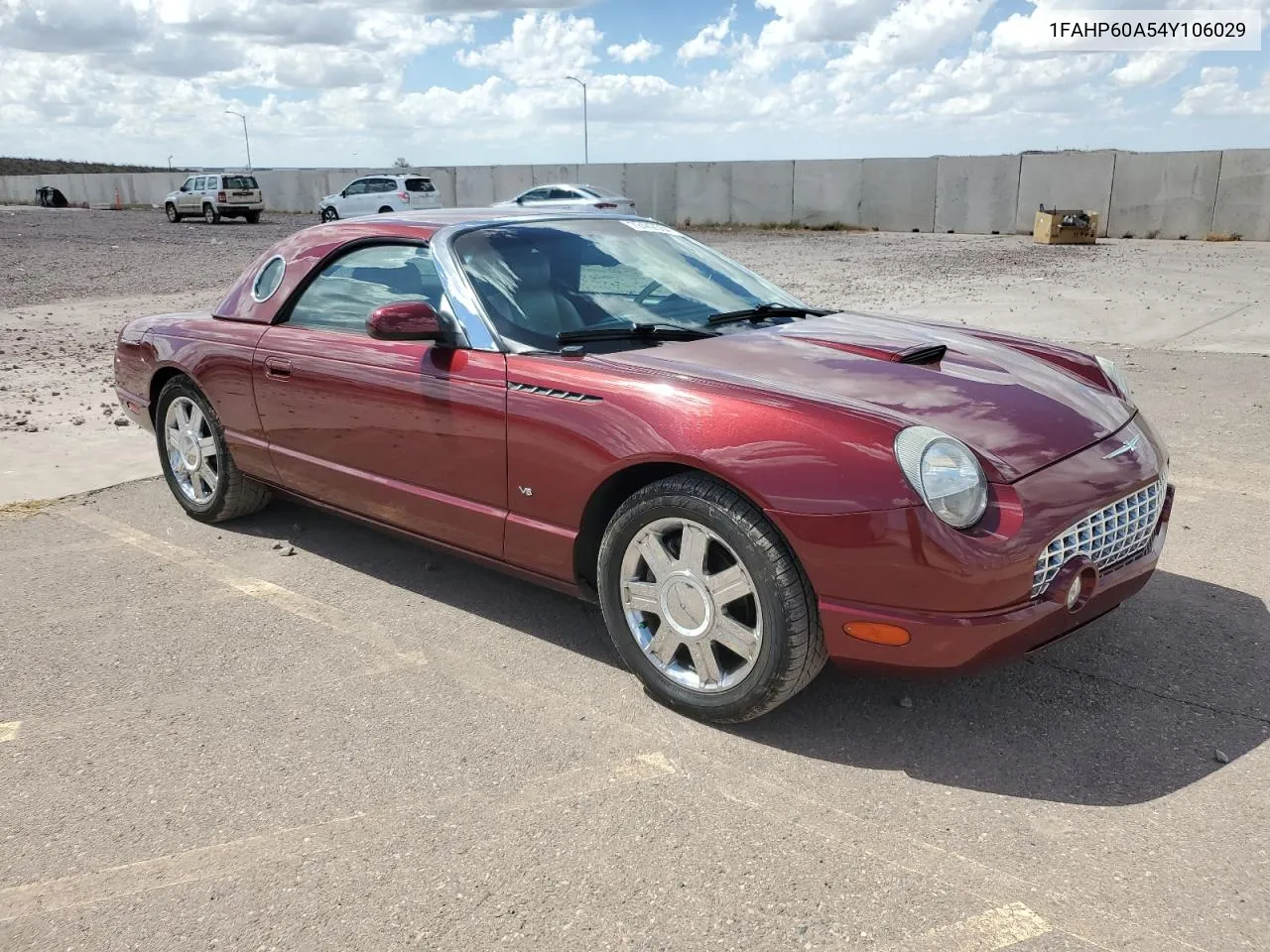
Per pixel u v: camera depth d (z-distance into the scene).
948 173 32.25
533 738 3.01
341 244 4.16
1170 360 8.94
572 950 2.15
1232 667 3.37
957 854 2.44
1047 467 2.78
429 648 3.63
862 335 3.56
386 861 2.46
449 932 2.21
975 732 3.00
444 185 43.66
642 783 2.76
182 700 3.27
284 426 4.23
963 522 2.60
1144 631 3.65
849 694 3.24
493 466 3.40
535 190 27.48
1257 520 4.76
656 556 3.04
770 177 35.53
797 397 2.84
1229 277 17.09
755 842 2.50
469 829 2.57
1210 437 6.22
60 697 3.30
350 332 3.97
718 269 4.17
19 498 5.45
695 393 2.93
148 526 5.00
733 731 3.03
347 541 4.75
